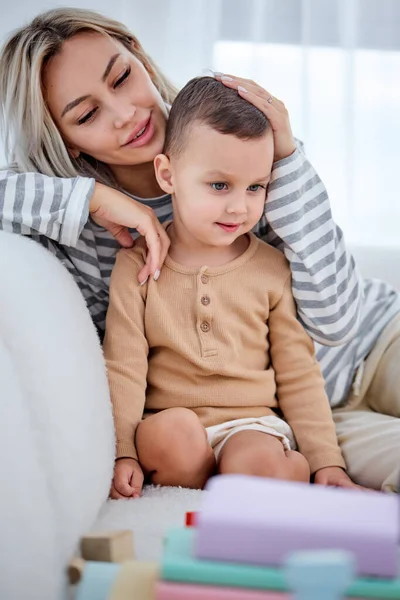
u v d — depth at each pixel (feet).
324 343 3.89
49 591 2.22
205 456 3.31
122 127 3.83
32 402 2.51
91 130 3.86
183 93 3.65
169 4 5.97
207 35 6.03
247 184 3.45
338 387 4.19
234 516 1.90
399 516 1.92
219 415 3.53
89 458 2.76
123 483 3.22
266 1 6.10
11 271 2.85
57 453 2.50
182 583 1.87
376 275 5.10
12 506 2.18
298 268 3.76
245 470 3.23
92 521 2.74
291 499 2.01
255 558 1.87
